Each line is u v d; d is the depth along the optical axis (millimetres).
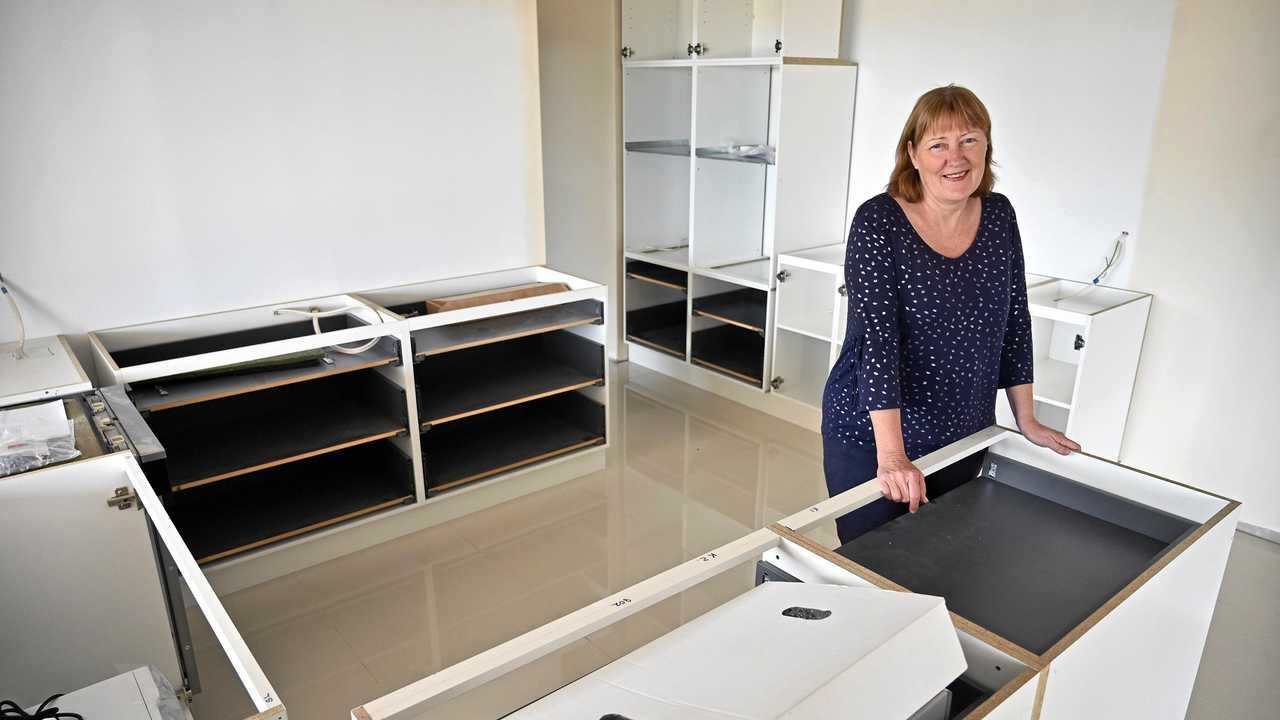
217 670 2266
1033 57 3234
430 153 3229
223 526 2691
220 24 2682
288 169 2912
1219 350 2939
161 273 2742
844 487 1829
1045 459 1605
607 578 2711
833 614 975
